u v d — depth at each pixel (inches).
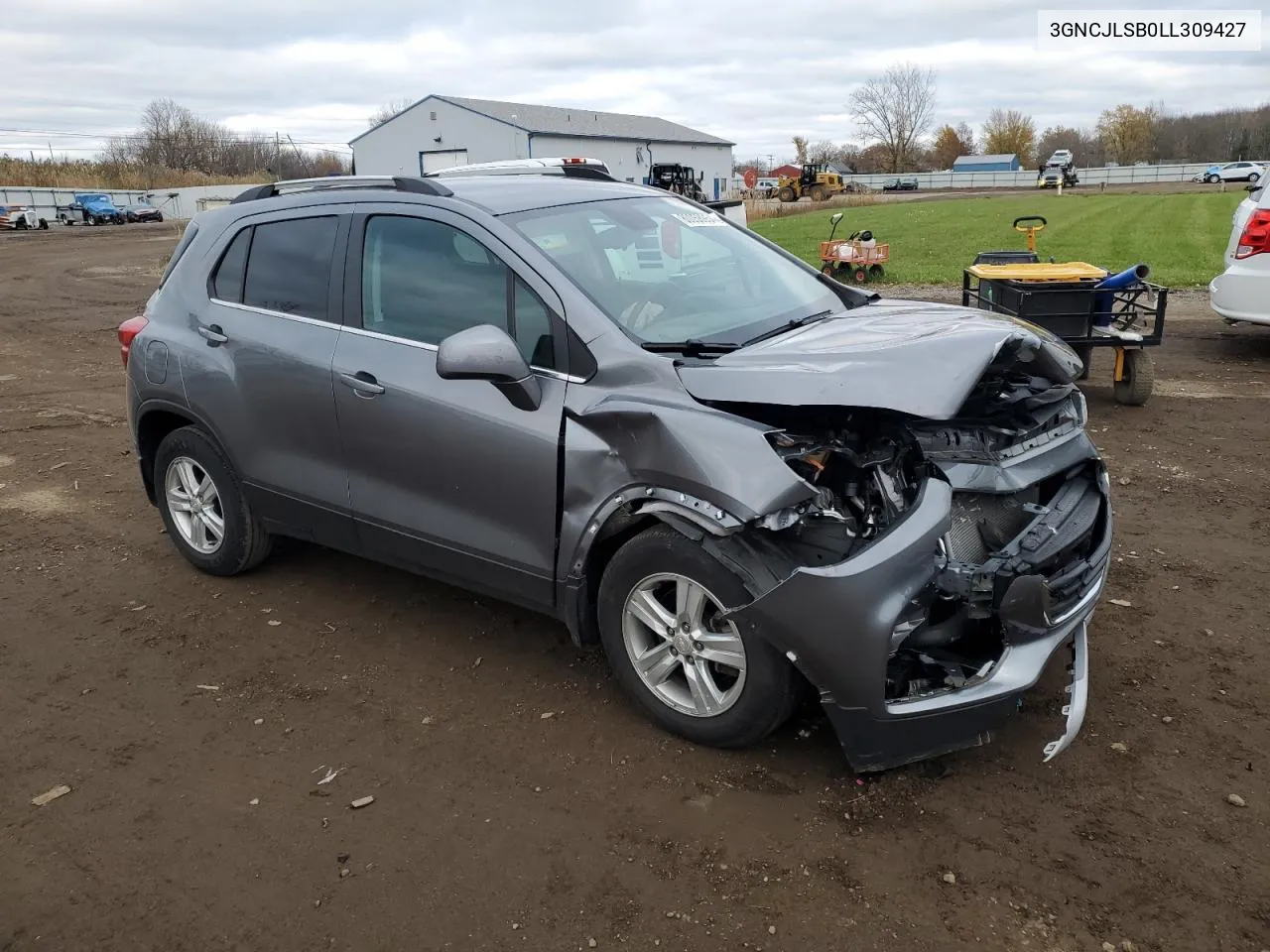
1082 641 126.2
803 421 127.2
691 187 2059.5
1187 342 404.8
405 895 107.7
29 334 550.3
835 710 115.8
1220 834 112.4
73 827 120.9
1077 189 2610.7
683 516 120.7
